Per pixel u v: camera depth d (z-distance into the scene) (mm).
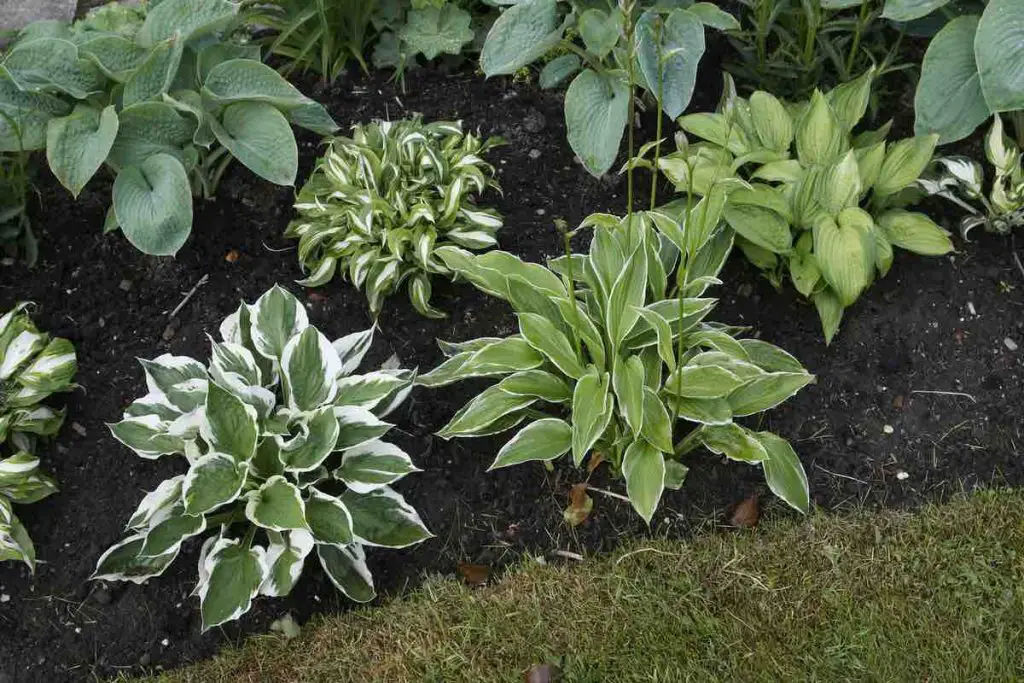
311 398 2639
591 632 2475
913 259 3076
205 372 2711
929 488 2709
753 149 3016
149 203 2852
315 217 3002
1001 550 2576
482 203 3203
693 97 3465
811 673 2381
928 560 2564
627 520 2672
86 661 2527
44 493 2699
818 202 2840
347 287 3068
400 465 2555
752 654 2416
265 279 3100
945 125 2945
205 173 3213
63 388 2852
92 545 2684
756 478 2738
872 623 2457
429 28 3428
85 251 3148
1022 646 2404
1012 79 2740
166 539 2484
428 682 2424
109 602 2598
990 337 2941
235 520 2621
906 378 2881
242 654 2516
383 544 2535
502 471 2756
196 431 2561
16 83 2797
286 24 3488
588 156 2955
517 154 3334
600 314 2719
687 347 2691
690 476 2738
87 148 2811
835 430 2805
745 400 2646
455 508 2707
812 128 2963
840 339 2941
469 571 2609
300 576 2615
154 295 3066
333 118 3443
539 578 2582
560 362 2576
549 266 2916
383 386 2648
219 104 3049
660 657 2422
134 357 2971
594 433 2451
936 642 2420
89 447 2828
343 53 3572
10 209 3045
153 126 2969
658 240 2857
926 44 3516
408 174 2977
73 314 3031
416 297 2904
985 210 3166
